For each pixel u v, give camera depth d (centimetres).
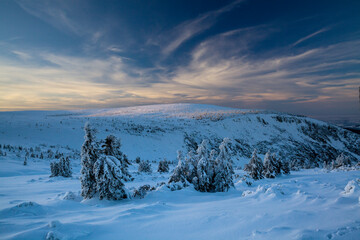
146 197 867
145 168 2453
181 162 1236
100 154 891
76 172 2567
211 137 7688
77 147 5156
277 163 2017
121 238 368
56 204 690
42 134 5706
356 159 7588
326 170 2444
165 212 569
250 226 388
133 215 518
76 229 394
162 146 6144
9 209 551
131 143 5822
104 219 498
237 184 1412
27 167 2731
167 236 374
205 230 393
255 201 653
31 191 1096
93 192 884
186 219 470
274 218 417
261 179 1827
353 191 608
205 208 605
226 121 9419
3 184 1449
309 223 371
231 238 341
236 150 6606
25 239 342
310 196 595
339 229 322
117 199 836
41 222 453
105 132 6256
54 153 3997
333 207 459
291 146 7838
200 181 1127
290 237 312
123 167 1031
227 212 505
